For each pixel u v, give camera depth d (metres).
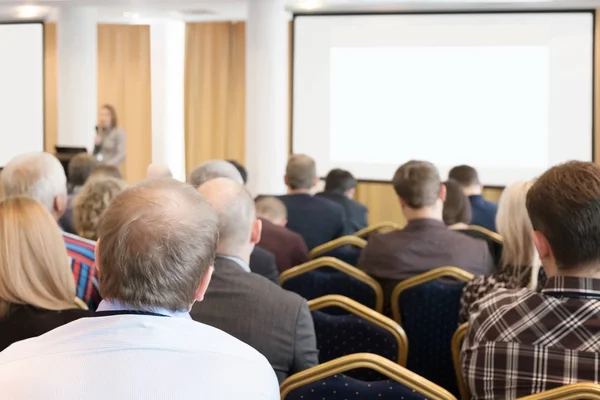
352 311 2.47
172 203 1.23
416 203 3.39
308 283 3.34
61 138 9.08
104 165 4.84
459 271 3.03
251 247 2.43
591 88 8.29
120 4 8.66
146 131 10.84
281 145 8.33
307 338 2.15
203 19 9.96
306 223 5.14
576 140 8.38
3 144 10.43
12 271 1.95
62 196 3.41
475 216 5.44
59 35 8.99
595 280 1.70
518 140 8.54
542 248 1.75
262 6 8.15
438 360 3.09
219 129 10.59
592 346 1.67
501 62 8.50
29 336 1.92
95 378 1.10
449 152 8.74
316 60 8.95
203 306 2.15
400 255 3.34
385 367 1.68
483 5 8.26
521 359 1.70
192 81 10.58
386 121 8.87
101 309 1.22
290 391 1.72
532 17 8.37
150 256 1.18
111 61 10.80
